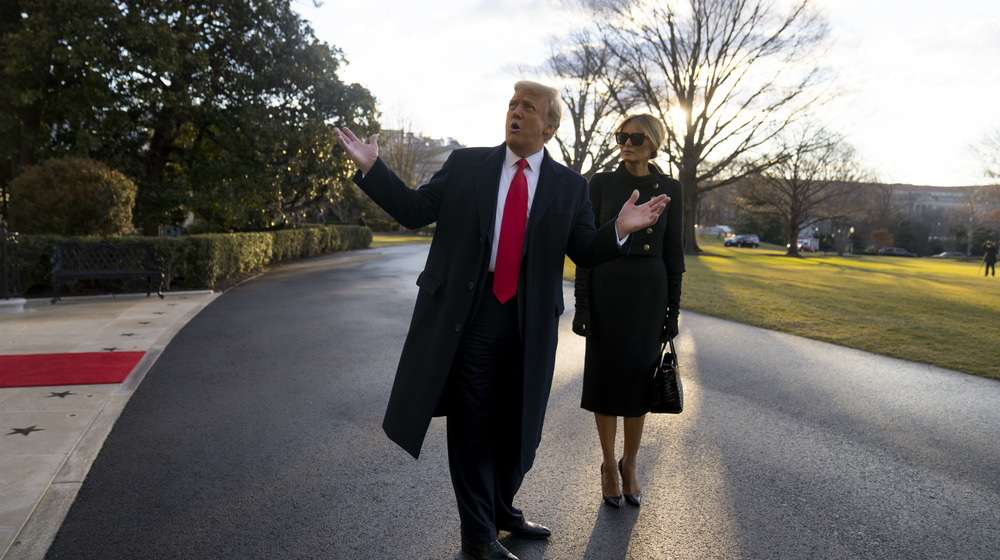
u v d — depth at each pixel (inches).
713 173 1349.7
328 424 163.5
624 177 119.0
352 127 770.2
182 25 605.0
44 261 404.2
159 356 238.4
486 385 94.7
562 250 93.2
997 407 190.1
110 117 587.5
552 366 96.1
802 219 1894.7
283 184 762.8
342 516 111.9
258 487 123.6
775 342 296.4
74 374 207.0
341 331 299.0
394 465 136.6
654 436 159.6
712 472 135.9
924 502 122.0
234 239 528.4
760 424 170.2
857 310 419.8
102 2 530.9
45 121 593.3
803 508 118.3
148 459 136.4
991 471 138.6
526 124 89.4
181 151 697.0
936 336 315.3
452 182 92.4
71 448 141.1
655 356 116.3
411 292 459.5
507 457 101.3
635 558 99.2
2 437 146.6
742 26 1203.9
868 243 2928.2
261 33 685.9
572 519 113.0
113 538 101.5
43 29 521.7
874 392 206.2
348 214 2267.5
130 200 476.1
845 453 148.6
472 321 91.8
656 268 115.3
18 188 438.3
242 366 225.5
